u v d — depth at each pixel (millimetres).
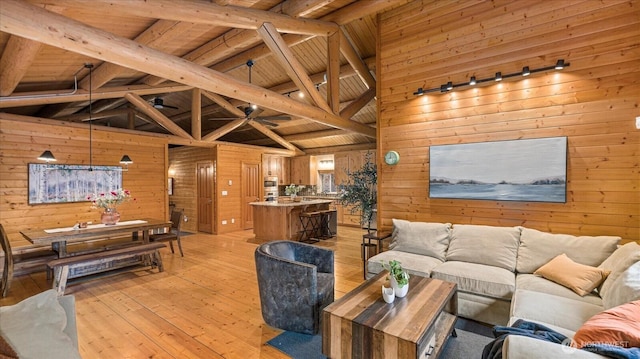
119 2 2611
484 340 2686
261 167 9234
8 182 4840
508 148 3713
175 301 3541
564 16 3400
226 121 9648
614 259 2572
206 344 2637
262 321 3053
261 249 3084
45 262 4020
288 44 5160
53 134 5309
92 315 3178
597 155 3262
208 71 3301
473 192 3945
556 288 2635
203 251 6000
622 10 3131
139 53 2742
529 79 3605
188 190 8844
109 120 9031
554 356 1376
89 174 5711
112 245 4664
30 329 1386
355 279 4285
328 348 2164
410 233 3943
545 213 3525
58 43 2309
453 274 3107
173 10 2941
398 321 2029
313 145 10219
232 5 3439
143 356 2455
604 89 3221
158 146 6773
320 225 7629
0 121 4750
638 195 3086
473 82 3885
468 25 3980
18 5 2078
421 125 4355
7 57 3201
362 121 8289
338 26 4848
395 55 4566
